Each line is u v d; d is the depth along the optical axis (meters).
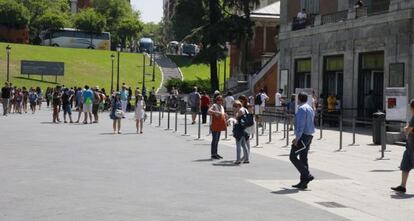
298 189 12.77
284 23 47.56
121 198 11.05
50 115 43.88
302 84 41.94
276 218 9.68
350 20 35.28
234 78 61.41
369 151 21.25
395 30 31.52
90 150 19.77
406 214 10.42
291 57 42.91
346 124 35.84
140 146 21.59
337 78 37.62
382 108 33.09
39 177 13.42
